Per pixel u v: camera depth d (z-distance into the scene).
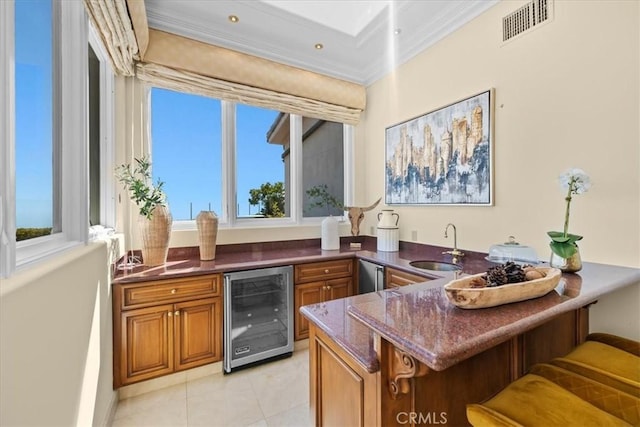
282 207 3.28
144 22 2.02
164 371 2.06
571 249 1.43
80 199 1.39
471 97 2.32
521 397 0.96
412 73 2.88
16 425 0.76
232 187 2.93
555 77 1.84
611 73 1.62
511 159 2.08
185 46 2.47
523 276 1.03
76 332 1.20
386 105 3.22
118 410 1.86
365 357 0.95
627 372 1.12
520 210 2.04
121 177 2.22
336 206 3.56
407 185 2.95
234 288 2.35
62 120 1.34
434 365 0.65
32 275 0.85
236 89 2.76
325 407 1.23
